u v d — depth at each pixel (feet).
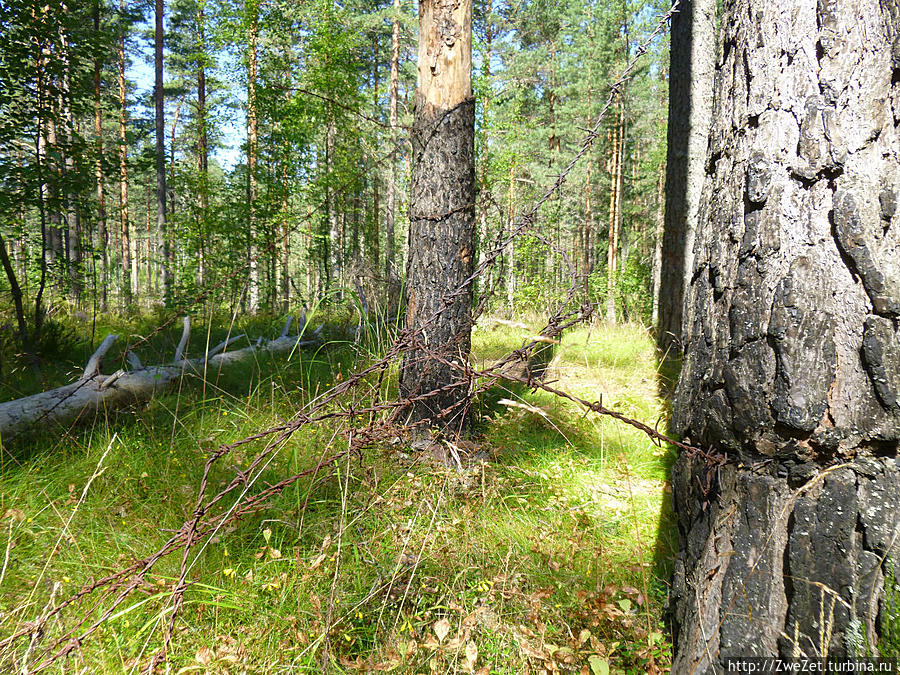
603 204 92.17
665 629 6.34
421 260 12.77
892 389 4.44
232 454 10.61
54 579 7.07
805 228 4.92
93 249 22.88
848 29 4.87
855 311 4.63
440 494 8.75
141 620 6.44
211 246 40.32
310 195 43.45
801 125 5.02
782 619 4.80
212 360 17.78
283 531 8.24
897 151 4.66
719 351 5.53
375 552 7.80
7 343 19.04
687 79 21.54
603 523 9.25
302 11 44.60
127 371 15.20
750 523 5.10
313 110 41.45
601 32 74.13
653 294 59.47
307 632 6.36
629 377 19.21
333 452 9.77
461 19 12.69
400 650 5.97
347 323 24.49
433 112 12.77
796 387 4.77
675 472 6.44
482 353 21.33
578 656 6.12
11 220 18.60
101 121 62.03
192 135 90.33
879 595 4.38
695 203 21.48
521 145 58.29
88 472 9.79
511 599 7.00
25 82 18.45
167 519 8.63
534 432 13.61
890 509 4.44
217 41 43.65
